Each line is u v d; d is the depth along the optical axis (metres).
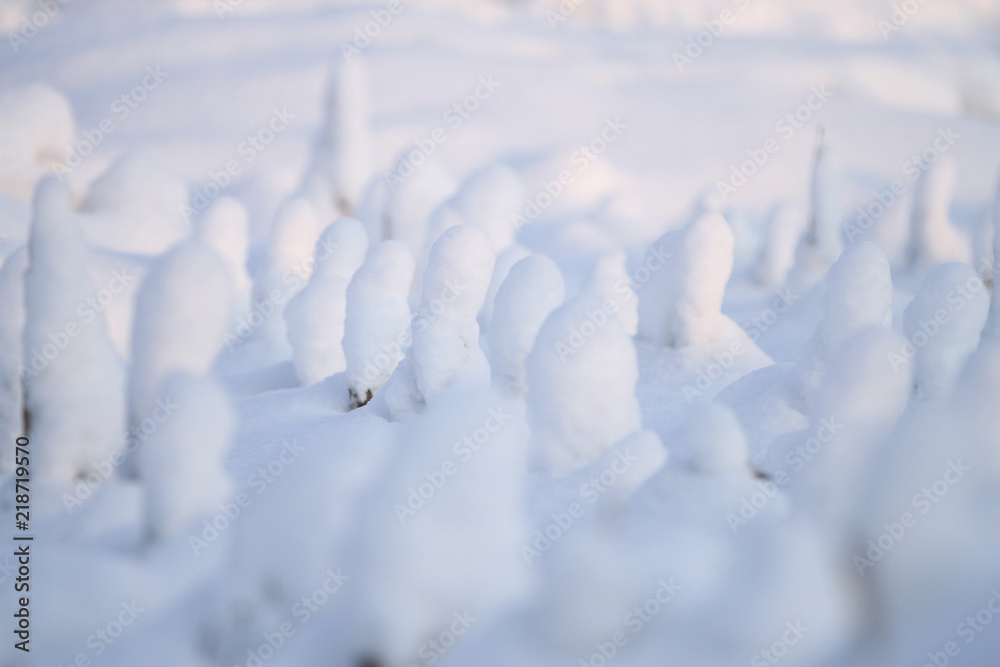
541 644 3.53
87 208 21.94
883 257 9.16
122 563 4.96
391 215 21.91
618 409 7.70
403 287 11.25
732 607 3.32
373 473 4.75
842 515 3.48
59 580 4.74
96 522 5.75
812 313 17.42
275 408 11.39
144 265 17.61
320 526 4.35
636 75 65.12
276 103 53.88
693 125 53.56
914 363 9.96
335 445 5.13
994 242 10.92
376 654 3.88
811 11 80.25
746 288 25.20
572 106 54.06
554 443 7.71
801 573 3.23
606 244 31.12
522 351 9.68
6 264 7.79
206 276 5.97
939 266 10.10
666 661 3.27
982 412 3.64
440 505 4.12
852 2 80.56
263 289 16.39
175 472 5.18
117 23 73.44
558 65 64.88
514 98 54.19
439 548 4.02
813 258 21.52
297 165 44.62
